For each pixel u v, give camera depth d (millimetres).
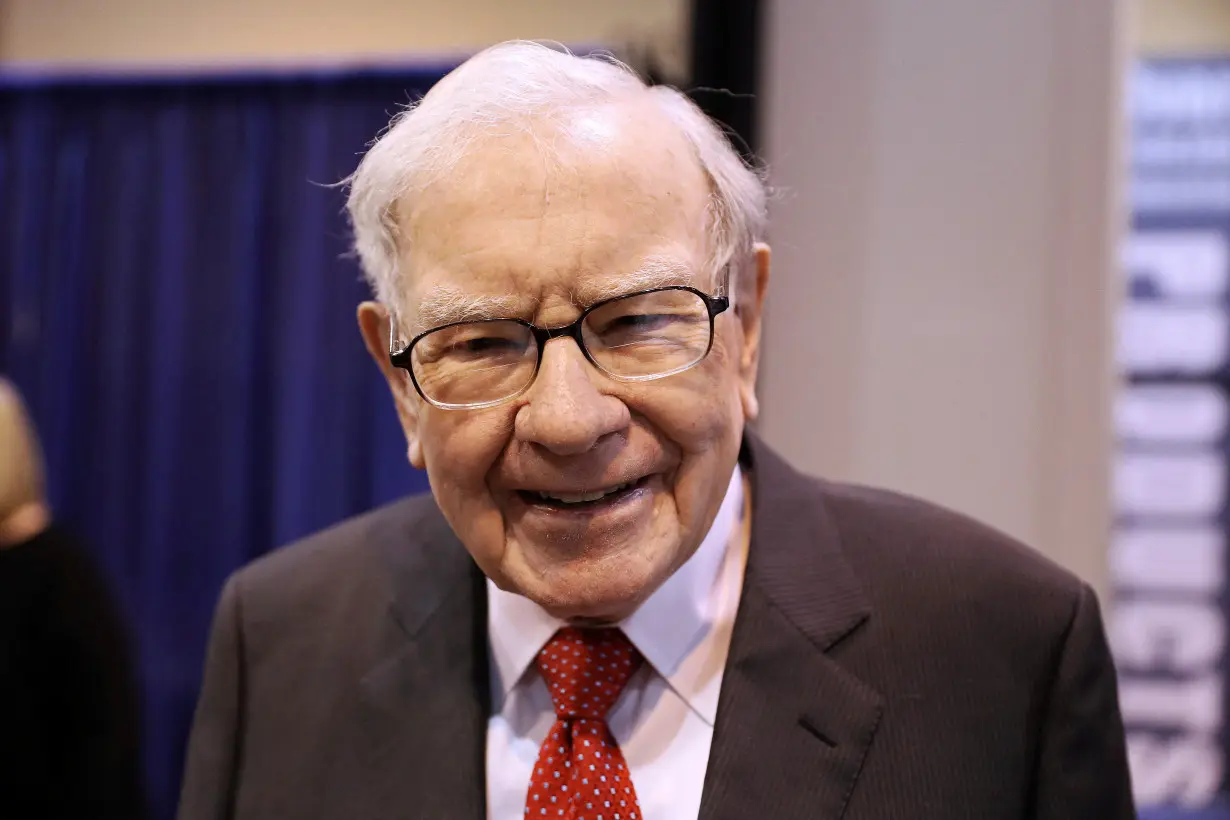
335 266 2791
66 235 2900
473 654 989
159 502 2889
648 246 792
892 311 1645
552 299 777
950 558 968
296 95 2777
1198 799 2352
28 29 2861
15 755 1889
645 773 905
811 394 1665
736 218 907
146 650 2893
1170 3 2389
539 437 771
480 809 915
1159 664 2371
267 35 2770
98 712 1941
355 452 2789
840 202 1660
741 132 1663
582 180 778
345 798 963
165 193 2854
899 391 1643
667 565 841
